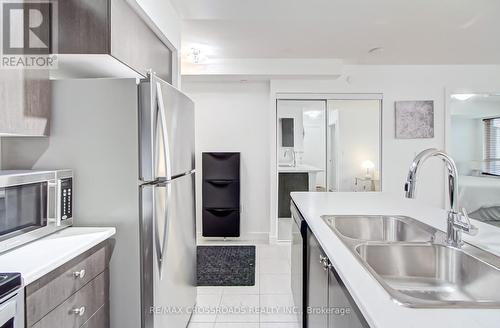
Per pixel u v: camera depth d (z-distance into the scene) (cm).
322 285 138
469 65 429
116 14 162
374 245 126
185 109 210
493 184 457
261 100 449
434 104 432
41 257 116
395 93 431
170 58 254
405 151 434
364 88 429
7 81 128
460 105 475
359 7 243
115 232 156
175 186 187
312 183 433
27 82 139
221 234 435
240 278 314
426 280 125
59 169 156
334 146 432
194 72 396
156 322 162
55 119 156
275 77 414
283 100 430
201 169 452
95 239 138
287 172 433
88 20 155
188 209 220
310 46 351
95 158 157
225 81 439
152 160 156
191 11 247
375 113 433
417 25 288
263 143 450
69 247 127
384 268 126
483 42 338
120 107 155
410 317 68
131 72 190
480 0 234
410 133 431
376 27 294
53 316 114
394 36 319
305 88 428
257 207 454
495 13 259
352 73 430
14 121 131
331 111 431
